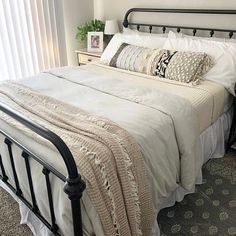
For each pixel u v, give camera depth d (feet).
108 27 10.52
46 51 10.79
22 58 10.16
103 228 3.33
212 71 6.94
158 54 7.39
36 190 3.85
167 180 4.68
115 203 3.46
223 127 7.10
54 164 3.44
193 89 6.37
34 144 3.89
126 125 4.39
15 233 5.05
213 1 8.02
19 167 4.17
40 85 6.53
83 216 3.35
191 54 6.88
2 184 5.45
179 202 5.70
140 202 3.95
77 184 2.86
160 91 5.98
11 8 9.31
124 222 3.57
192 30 8.87
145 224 4.18
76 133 3.93
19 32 9.80
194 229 5.07
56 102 5.27
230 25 7.92
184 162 5.00
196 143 5.36
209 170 6.77
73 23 11.53
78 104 5.32
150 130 4.44
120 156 3.66
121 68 8.18
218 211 5.48
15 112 3.36
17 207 5.65
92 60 10.42
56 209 3.58
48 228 3.99
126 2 10.52
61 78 7.25
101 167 3.42
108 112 4.89
